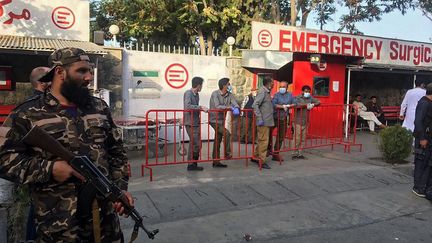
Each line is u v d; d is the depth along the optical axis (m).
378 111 13.91
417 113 6.33
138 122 8.28
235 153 9.00
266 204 5.69
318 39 12.28
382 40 13.71
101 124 2.47
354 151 9.55
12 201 3.77
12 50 7.44
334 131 11.49
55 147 2.17
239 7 15.35
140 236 4.50
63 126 2.31
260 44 11.28
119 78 9.54
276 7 16.05
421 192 6.38
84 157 2.26
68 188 2.30
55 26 8.91
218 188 6.02
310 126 10.96
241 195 5.88
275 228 4.93
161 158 8.50
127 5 16.66
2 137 2.27
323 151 9.48
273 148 8.70
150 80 10.06
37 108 2.32
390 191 6.64
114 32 9.68
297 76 10.89
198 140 7.25
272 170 7.34
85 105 2.44
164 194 5.66
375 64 13.00
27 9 8.59
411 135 8.25
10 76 8.91
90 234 2.41
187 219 5.03
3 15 8.36
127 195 2.48
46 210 2.29
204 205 5.46
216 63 10.93
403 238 4.80
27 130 2.28
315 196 6.12
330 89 11.34
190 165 7.25
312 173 7.14
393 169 7.83
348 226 5.14
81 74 2.35
